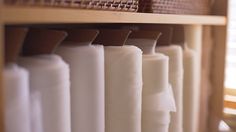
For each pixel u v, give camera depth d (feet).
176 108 2.67
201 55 3.38
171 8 2.47
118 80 1.99
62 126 1.57
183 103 2.97
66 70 1.58
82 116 1.78
